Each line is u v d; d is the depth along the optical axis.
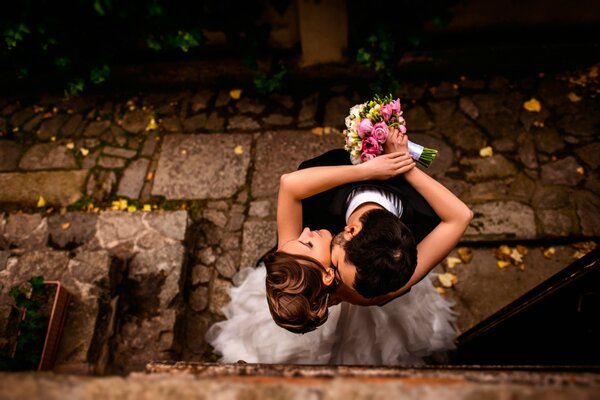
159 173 3.42
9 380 0.77
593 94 3.39
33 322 2.44
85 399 0.76
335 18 3.18
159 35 3.14
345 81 3.66
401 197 1.58
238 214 3.21
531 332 1.95
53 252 2.78
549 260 2.87
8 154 3.60
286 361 2.35
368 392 0.74
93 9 2.97
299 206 1.66
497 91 3.51
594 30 3.36
